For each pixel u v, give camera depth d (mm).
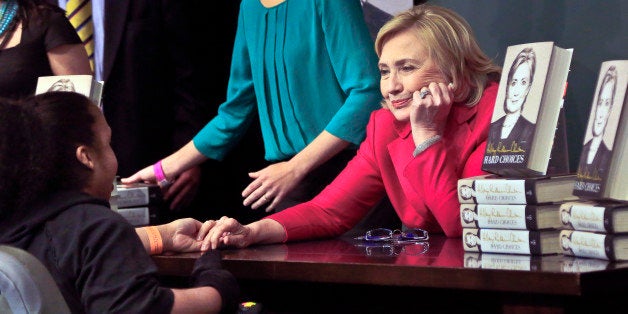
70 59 4867
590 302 2525
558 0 4594
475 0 4930
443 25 3572
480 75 3574
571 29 4559
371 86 4324
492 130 3090
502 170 2998
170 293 2627
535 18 4688
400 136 3678
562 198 2863
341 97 4504
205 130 4996
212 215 5957
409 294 2939
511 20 4785
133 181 4996
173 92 5727
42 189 2648
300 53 4449
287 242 3617
